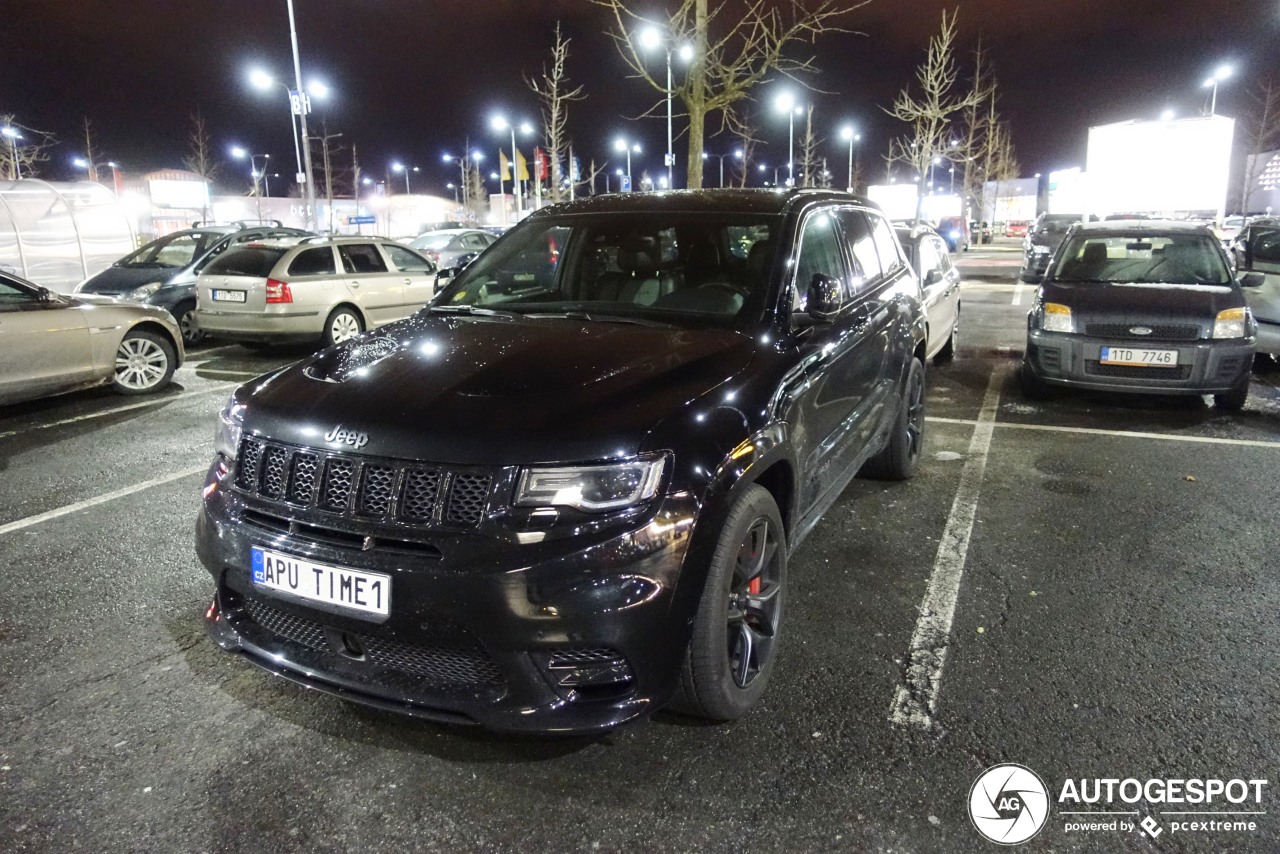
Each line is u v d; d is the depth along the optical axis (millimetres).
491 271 4090
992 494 5082
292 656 2621
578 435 2381
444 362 2883
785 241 3641
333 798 2506
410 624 2322
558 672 2375
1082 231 8141
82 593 3852
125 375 8031
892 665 3189
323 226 45000
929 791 2504
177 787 2551
